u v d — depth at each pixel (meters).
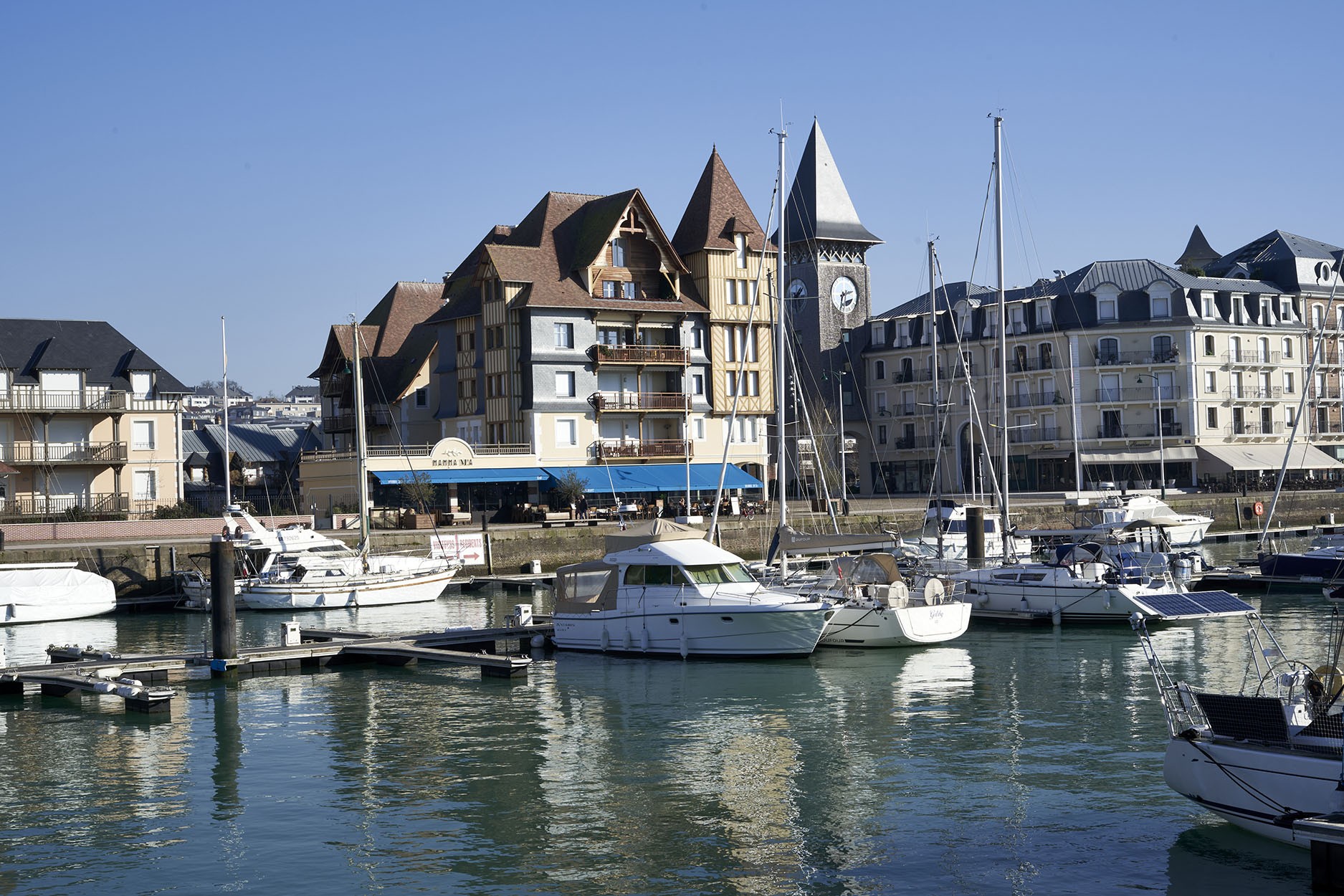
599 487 74.50
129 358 75.19
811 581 41.66
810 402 105.94
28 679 33.03
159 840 20.19
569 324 78.38
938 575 42.50
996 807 20.91
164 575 56.03
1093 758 23.80
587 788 22.72
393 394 88.88
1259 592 51.69
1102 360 97.31
